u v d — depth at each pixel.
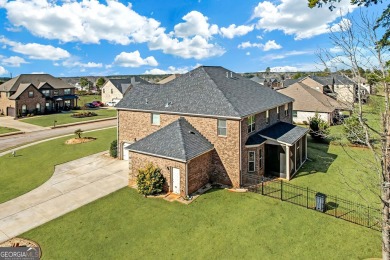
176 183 18.17
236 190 18.73
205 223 14.53
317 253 11.96
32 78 65.94
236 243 12.80
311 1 9.52
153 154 18.64
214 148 20.09
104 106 76.75
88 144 32.53
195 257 11.93
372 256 11.62
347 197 17.30
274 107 24.84
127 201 17.23
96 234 13.71
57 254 12.24
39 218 15.34
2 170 23.73
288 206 16.22
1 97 59.41
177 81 25.75
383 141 8.90
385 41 8.71
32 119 53.56
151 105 23.98
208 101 21.25
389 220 9.25
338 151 27.95
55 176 21.77
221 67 28.88
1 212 16.05
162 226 14.34
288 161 20.45
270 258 11.73
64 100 68.25
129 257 12.03
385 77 8.12
